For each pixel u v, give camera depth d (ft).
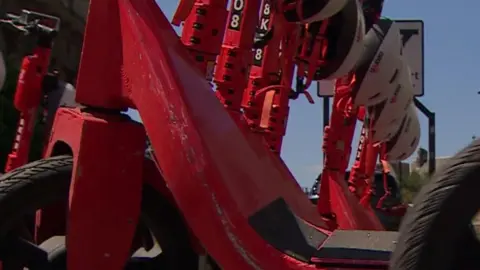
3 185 10.63
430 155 29.17
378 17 23.45
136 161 11.28
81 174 10.85
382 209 29.12
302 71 20.35
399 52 24.17
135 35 11.03
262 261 10.41
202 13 14.65
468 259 7.93
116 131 11.12
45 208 11.62
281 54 19.81
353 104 24.52
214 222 10.26
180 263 11.91
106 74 11.33
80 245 10.83
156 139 10.65
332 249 11.21
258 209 11.34
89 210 10.87
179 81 10.86
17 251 10.85
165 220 11.86
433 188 7.86
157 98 10.69
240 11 16.87
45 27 18.10
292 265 10.52
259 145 13.23
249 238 10.48
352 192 26.63
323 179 24.79
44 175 10.81
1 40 41.06
